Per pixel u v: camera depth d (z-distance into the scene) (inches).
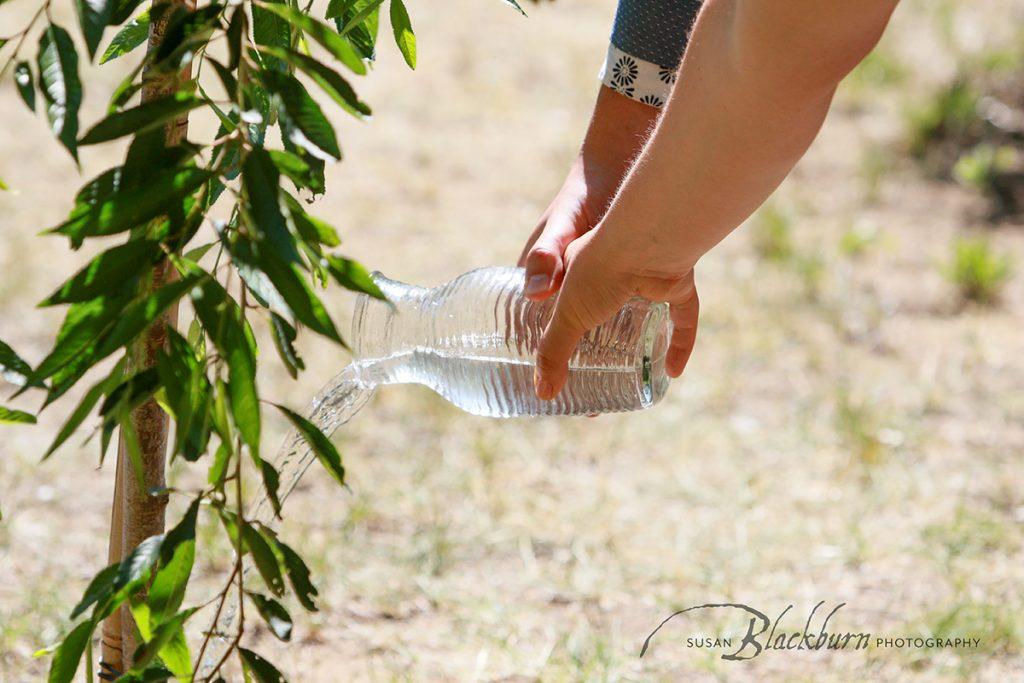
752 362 280.7
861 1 75.3
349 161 387.9
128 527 99.7
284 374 258.2
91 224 71.8
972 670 165.9
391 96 443.2
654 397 100.0
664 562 196.9
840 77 80.3
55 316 273.3
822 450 240.8
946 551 201.2
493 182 383.2
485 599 182.9
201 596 175.6
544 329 100.5
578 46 506.3
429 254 325.1
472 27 516.1
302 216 74.9
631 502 218.5
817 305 313.7
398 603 180.5
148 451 97.7
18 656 158.2
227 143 73.7
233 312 72.9
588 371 100.2
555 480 225.1
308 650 166.4
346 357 267.1
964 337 302.8
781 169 85.7
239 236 71.4
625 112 115.1
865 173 404.5
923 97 466.0
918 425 252.5
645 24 113.6
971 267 327.9
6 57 410.6
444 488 218.8
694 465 233.5
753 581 191.3
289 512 206.8
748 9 77.5
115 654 110.5
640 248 90.4
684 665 166.6
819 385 271.4
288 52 72.3
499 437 238.7
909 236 366.3
